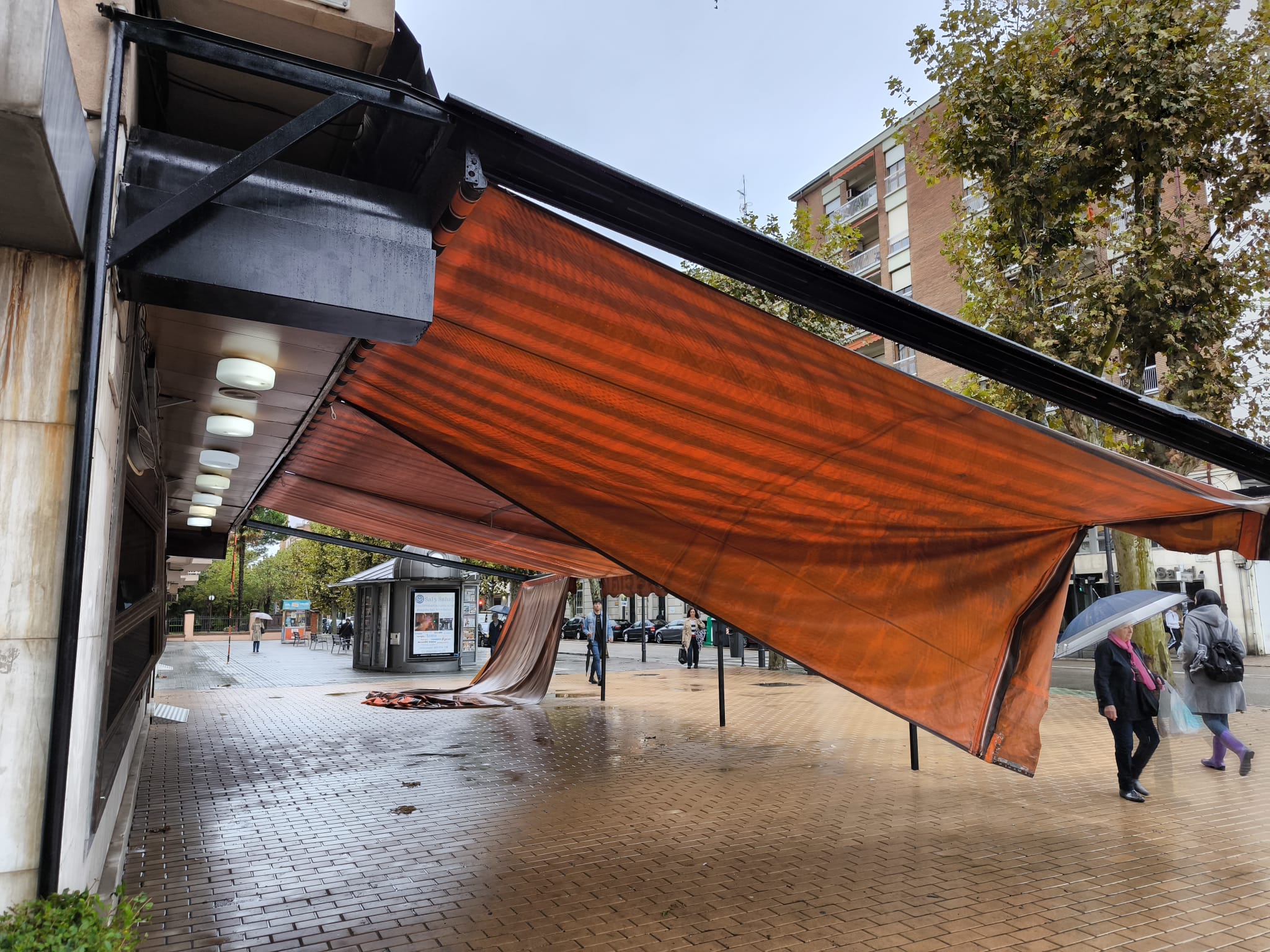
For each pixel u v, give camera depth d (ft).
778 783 26.27
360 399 18.45
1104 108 36.55
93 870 10.71
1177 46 35.99
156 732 37.58
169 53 10.17
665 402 14.35
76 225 6.96
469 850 18.98
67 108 6.11
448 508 32.45
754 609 19.13
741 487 17.10
